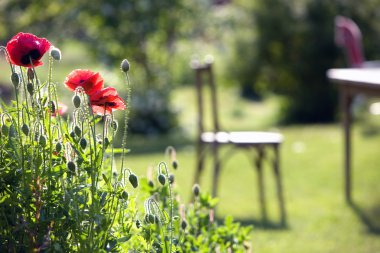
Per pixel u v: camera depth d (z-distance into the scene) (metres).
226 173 9.33
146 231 2.66
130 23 13.76
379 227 6.46
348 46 11.41
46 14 14.20
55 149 2.62
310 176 8.94
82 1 13.80
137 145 11.98
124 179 2.65
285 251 5.69
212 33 15.00
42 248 2.46
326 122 15.47
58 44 14.09
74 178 2.60
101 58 13.69
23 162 2.47
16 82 2.54
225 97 20.69
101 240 2.48
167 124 13.77
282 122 15.73
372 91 6.93
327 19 15.43
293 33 15.31
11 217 2.50
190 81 21.34
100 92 2.54
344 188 8.15
